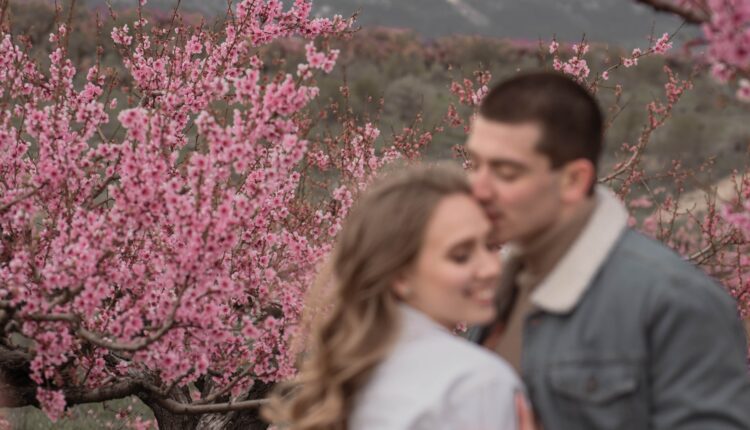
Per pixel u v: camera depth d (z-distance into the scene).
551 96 1.76
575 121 1.77
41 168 3.85
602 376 1.74
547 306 1.82
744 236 5.32
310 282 4.31
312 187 5.85
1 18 4.28
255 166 4.01
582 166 1.79
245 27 5.05
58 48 4.69
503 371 1.71
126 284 3.79
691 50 1.85
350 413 1.83
